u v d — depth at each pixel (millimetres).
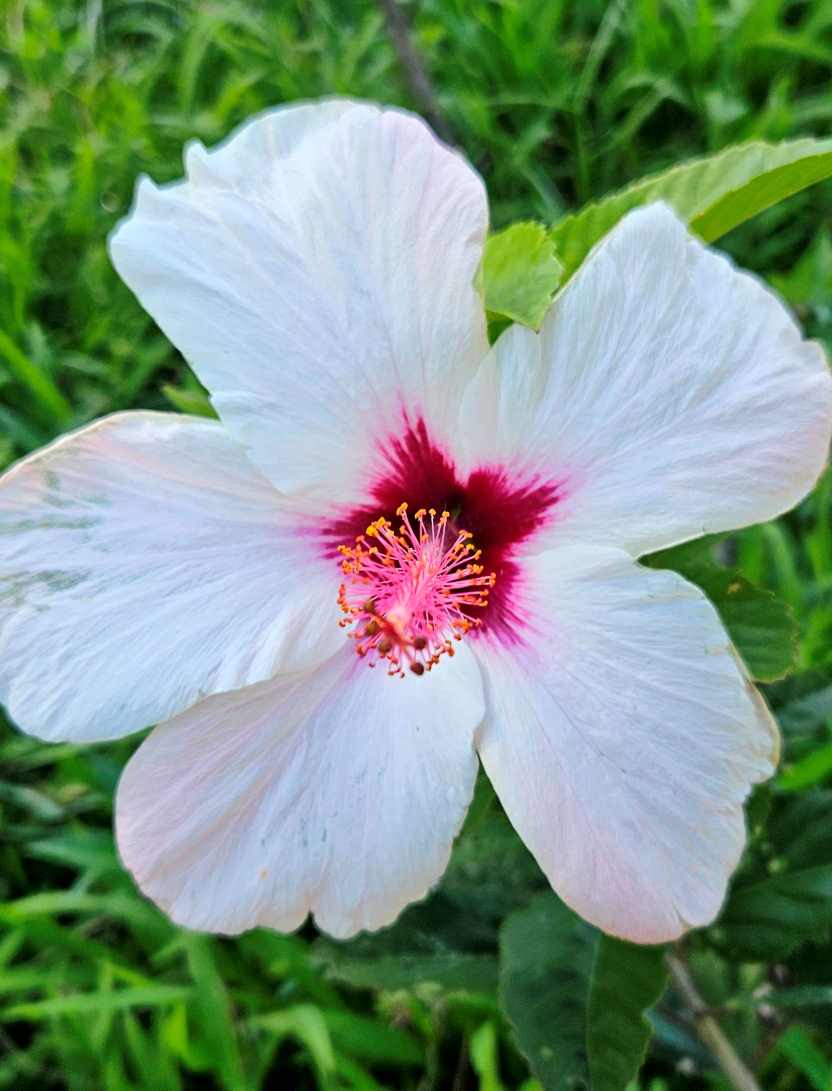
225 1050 339
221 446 213
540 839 215
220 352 209
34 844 372
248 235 209
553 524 219
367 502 227
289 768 221
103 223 503
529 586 221
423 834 219
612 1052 244
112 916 388
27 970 363
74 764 389
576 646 215
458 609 227
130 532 214
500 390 213
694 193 226
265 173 211
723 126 509
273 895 221
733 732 207
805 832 280
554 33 529
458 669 223
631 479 210
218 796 220
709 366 203
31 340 462
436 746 220
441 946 303
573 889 215
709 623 208
